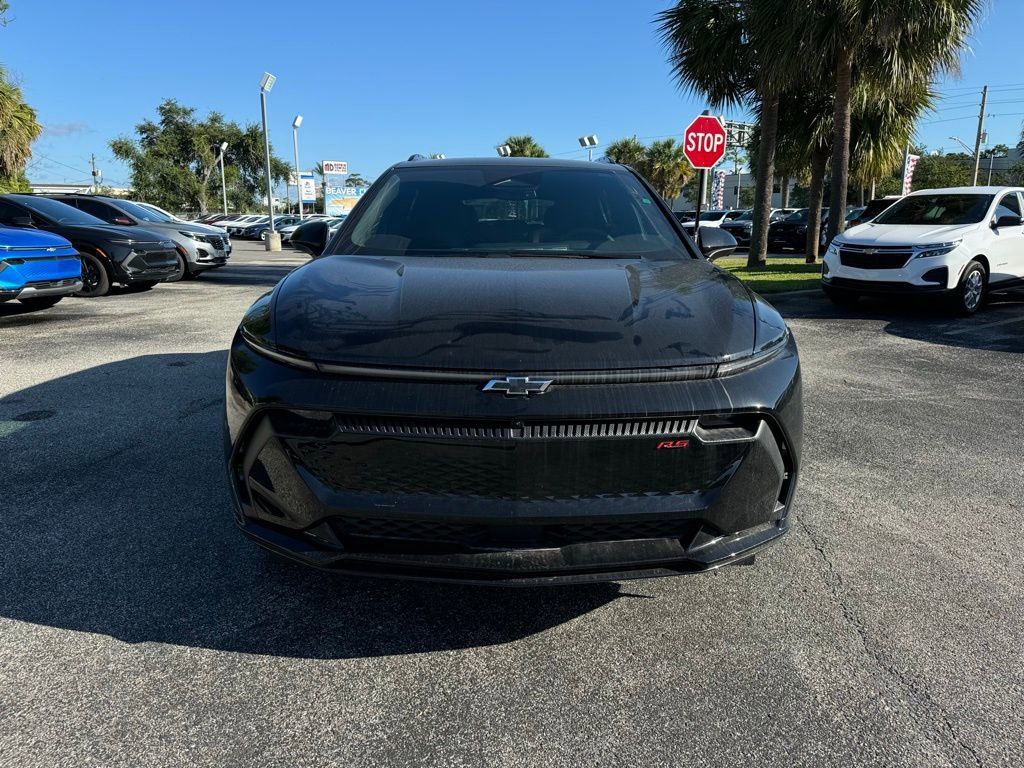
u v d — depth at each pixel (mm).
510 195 3277
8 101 22562
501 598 2484
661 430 1931
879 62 10695
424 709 1927
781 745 1809
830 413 4723
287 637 2229
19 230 7652
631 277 2512
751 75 12633
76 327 7441
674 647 2215
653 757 1766
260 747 1777
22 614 2307
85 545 2764
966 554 2826
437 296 2244
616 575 1970
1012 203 9320
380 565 1984
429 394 1896
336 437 1925
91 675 2025
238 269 15711
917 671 2104
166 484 3346
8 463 3586
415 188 3350
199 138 56156
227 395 2195
